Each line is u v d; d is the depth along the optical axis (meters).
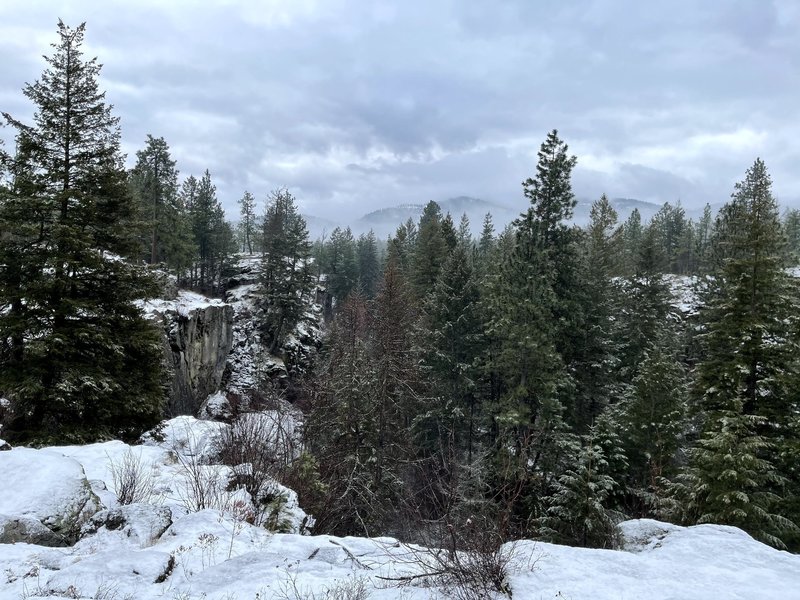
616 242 37.88
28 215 15.55
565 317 26.08
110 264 16.75
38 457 8.85
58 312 15.32
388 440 23.06
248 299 52.16
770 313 17.16
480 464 21.00
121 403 16.23
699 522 13.39
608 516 15.42
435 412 27.44
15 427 15.58
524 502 18.41
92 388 15.45
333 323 41.75
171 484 10.14
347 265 77.19
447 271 32.03
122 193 17.11
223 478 10.32
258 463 12.04
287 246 47.31
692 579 5.02
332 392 23.84
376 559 6.18
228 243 64.31
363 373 23.50
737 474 13.14
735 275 18.20
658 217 84.50
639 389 21.06
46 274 15.53
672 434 19.70
